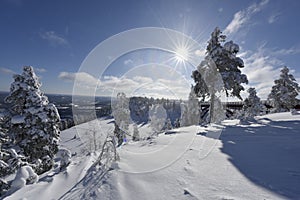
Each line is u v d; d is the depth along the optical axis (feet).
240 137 19.98
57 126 36.37
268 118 38.68
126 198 7.63
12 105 34.35
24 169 11.20
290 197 6.81
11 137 33.22
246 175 9.11
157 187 8.40
